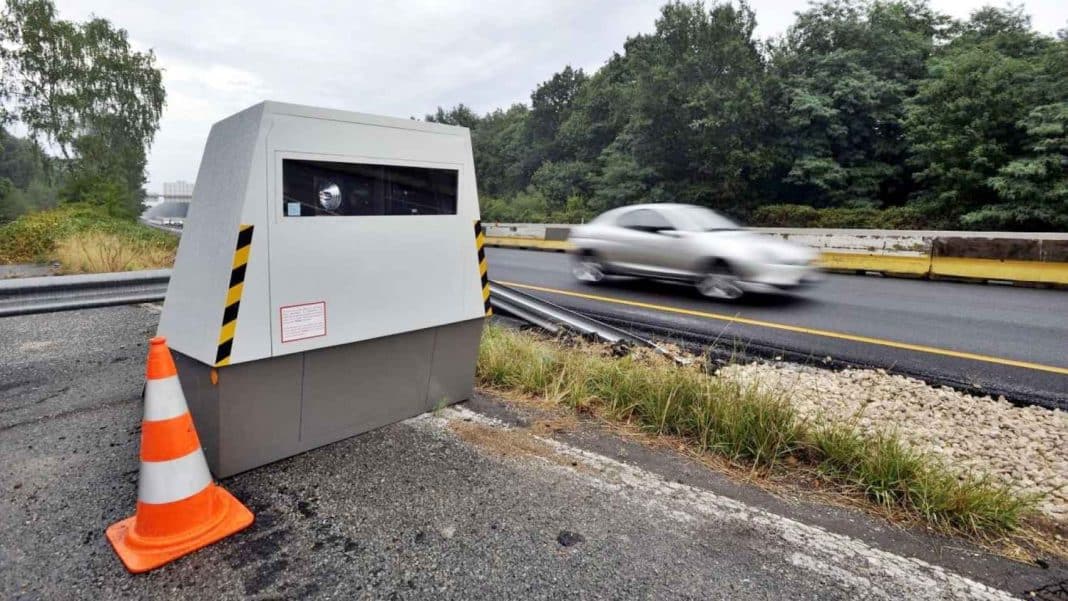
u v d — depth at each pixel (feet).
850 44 85.71
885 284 30.99
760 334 18.65
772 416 9.80
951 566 6.73
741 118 83.92
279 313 8.08
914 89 81.20
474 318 11.10
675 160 93.61
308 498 7.77
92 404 11.30
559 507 7.73
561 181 138.31
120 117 119.85
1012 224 61.82
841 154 84.07
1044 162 59.06
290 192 8.01
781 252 24.45
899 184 83.05
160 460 6.54
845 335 18.57
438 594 5.93
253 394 8.09
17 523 7.08
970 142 64.28
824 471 8.87
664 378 11.59
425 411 10.88
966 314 22.16
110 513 7.36
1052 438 10.93
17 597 5.74
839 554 6.86
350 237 8.80
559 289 28.40
